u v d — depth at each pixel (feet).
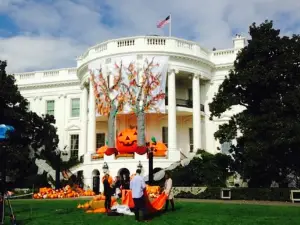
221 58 138.51
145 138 119.96
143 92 118.83
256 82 79.15
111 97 120.98
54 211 60.95
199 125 126.72
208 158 104.42
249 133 78.07
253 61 82.02
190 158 111.34
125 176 107.86
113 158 115.75
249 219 48.29
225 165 102.58
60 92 156.56
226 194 83.20
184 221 46.78
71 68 157.38
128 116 128.06
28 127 109.29
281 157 77.82
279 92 80.12
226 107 84.43
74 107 154.20
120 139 116.98
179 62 125.39
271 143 74.59
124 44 124.16
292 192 76.02
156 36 123.75
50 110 157.17
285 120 75.00
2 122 105.09
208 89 136.98
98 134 140.56
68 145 151.33
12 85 108.78
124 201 59.62
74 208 65.77
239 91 85.56
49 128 118.62
